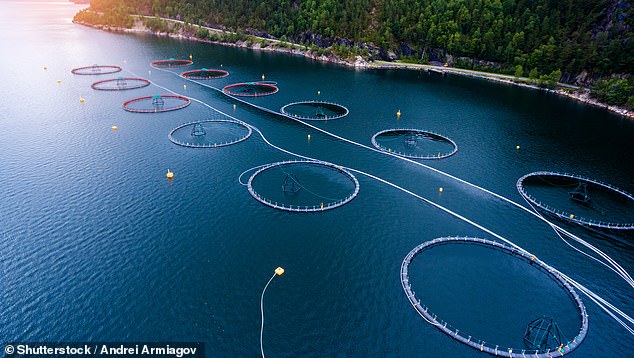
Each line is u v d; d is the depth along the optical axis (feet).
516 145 483.92
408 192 377.71
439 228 329.72
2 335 229.04
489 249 309.63
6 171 393.70
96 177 387.96
